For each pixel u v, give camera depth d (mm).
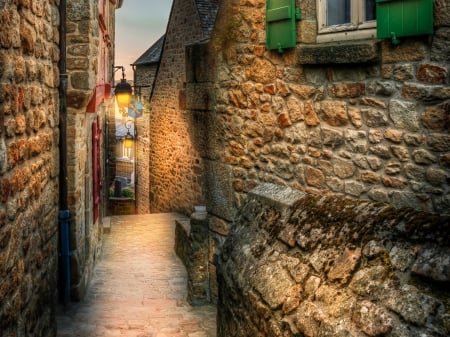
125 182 35812
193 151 14680
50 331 4629
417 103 3414
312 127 4227
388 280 2262
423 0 3236
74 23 7090
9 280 3135
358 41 3850
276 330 2822
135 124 22422
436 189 3355
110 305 7469
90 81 7223
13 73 3213
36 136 3984
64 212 7266
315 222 2918
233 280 3475
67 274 7406
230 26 5008
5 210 3037
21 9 3426
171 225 14195
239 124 5055
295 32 4254
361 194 3844
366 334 2215
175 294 8039
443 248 2133
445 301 2014
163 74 16844
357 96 3822
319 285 2611
